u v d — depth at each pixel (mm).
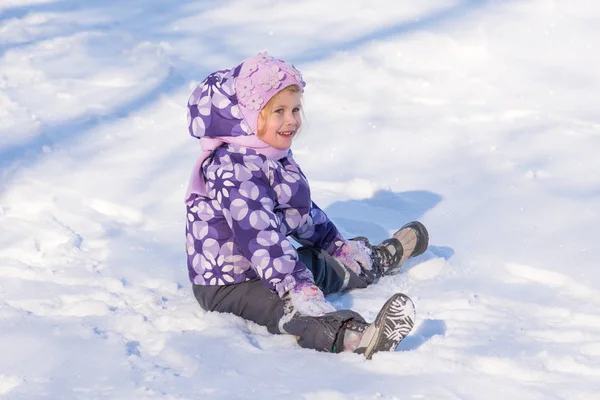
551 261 3672
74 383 2664
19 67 6086
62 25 6992
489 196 4434
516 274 3611
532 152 5027
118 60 6297
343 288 3422
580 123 5457
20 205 4227
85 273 3539
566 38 6879
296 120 3121
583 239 3908
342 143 5121
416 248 3590
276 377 2697
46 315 3182
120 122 5309
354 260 3461
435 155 4977
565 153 5008
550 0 7547
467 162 4883
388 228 4078
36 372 2742
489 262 3695
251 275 3156
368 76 6156
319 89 5914
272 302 3070
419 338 2977
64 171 4609
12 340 2943
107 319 3113
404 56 6504
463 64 6402
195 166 3215
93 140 5043
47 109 5410
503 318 3166
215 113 3111
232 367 2764
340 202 4371
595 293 3381
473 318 3156
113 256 3736
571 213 4211
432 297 3359
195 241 3186
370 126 5367
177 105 5594
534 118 5531
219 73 3203
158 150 4945
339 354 2852
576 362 2777
